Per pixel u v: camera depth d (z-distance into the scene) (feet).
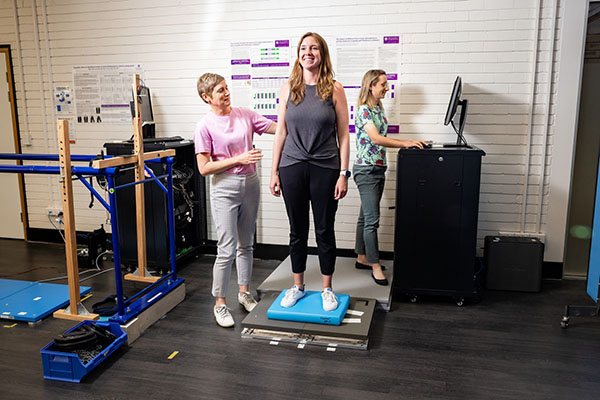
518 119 12.19
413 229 10.76
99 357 8.14
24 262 14.21
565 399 7.29
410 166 10.54
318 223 9.08
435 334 9.45
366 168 10.90
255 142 13.88
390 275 11.90
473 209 10.45
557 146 12.10
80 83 14.99
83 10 14.55
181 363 8.36
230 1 13.39
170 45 14.06
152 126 13.79
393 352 8.73
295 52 13.15
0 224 16.80
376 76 10.64
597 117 12.19
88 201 15.66
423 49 12.37
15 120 15.83
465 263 10.67
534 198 12.49
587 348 8.88
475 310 10.64
